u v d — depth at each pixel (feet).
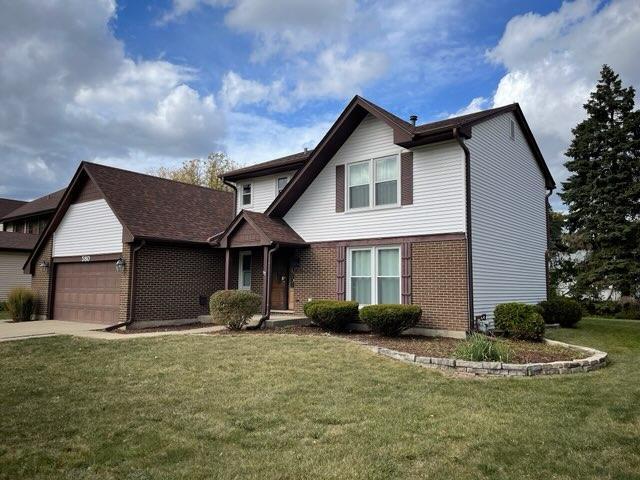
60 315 61.82
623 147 83.97
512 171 51.83
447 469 14.94
